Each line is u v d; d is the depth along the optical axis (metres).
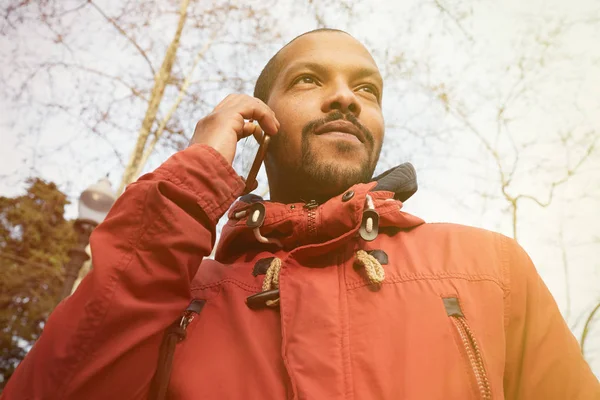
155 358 0.85
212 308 0.95
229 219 1.16
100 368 0.78
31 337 12.05
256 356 0.81
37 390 0.78
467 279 0.91
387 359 0.78
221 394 0.78
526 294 0.95
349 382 0.74
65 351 0.79
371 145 1.18
